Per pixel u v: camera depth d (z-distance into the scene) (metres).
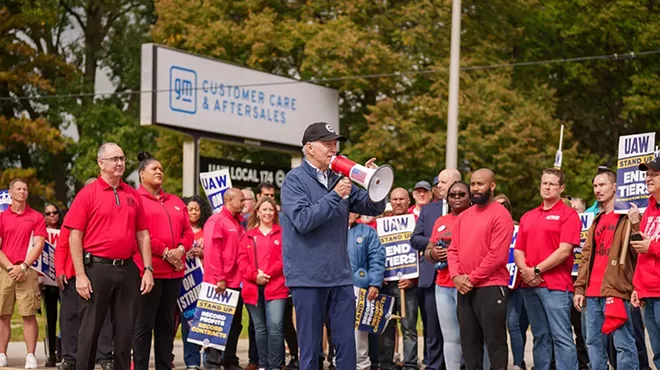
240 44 30.39
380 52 28.06
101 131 42.22
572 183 29.17
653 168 10.31
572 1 32.50
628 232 10.94
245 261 13.48
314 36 28.81
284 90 26.61
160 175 12.38
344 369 9.29
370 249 13.43
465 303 11.05
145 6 45.50
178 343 18.33
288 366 14.18
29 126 38.53
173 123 23.36
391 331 13.87
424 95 27.77
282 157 31.69
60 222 15.45
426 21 28.98
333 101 28.25
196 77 24.03
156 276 12.07
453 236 11.27
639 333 12.98
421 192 14.28
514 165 27.55
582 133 35.03
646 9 33.03
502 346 10.81
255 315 13.57
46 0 40.78
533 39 31.98
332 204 8.92
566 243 11.42
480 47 29.50
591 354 11.34
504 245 10.83
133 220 11.07
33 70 41.31
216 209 14.95
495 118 27.64
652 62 33.47
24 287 13.82
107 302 10.94
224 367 14.17
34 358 13.93
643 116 34.28
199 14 31.42
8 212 13.82
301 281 9.15
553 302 11.49
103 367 13.20
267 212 13.53
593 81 33.06
